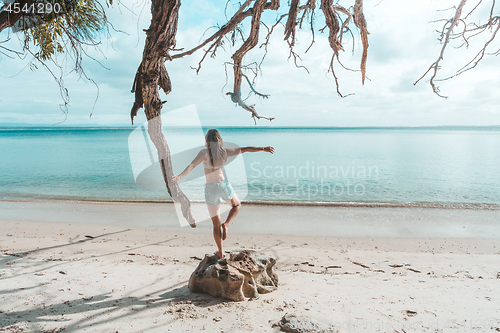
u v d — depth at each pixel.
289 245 7.08
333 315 3.28
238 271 3.84
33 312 3.26
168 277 4.63
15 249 6.36
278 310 3.43
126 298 3.75
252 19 5.11
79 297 3.75
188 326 3.00
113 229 8.35
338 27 4.67
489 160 26.66
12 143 50.38
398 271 5.27
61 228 8.42
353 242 7.38
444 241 7.52
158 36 4.27
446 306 3.56
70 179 18.16
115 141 55.69
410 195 14.11
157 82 4.55
